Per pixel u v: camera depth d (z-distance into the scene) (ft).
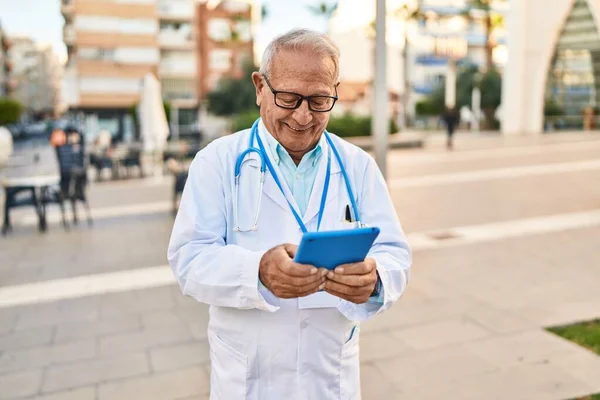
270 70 4.47
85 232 23.18
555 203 26.04
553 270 16.10
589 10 69.62
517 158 44.04
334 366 4.85
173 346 11.75
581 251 17.97
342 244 3.85
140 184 37.68
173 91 142.51
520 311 13.00
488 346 11.17
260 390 4.78
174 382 10.19
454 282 15.23
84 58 134.62
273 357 4.69
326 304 4.67
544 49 73.05
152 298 14.82
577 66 76.89
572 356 10.61
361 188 5.16
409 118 117.70
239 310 4.72
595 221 22.07
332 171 4.98
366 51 114.52
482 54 178.70
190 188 4.82
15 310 14.12
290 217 4.75
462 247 18.88
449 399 9.27
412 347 11.24
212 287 4.37
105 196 32.71
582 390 9.39
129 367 10.81
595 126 75.92
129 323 13.08
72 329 12.79
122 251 19.83
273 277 4.02
